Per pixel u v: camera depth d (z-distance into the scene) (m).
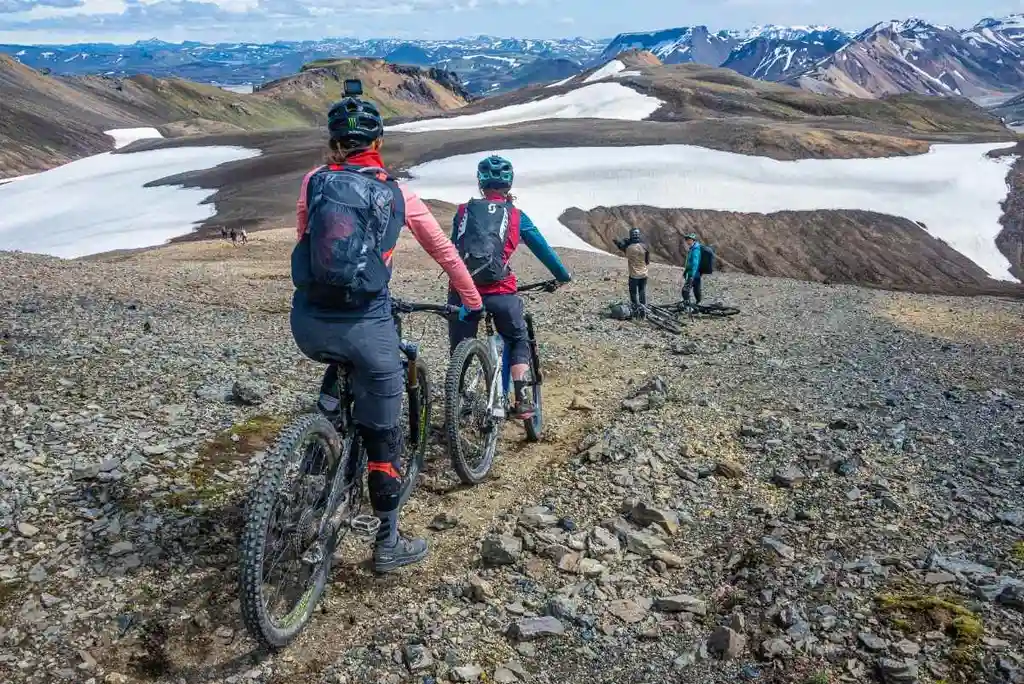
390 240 4.07
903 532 5.05
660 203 134.88
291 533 3.86
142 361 8.37
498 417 6.14
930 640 3.80
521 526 5.24
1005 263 128.75
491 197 6.14
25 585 4.30
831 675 3.59
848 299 25.72
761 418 7.47
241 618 4.18
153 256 43.81
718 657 3.84
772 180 150.62
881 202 143.25
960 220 137.62
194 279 19.59
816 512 5.38
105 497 5.18
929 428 7.46
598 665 3.84
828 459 6.28
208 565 4.63
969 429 7.53
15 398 6.69
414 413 5.34
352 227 3.86
